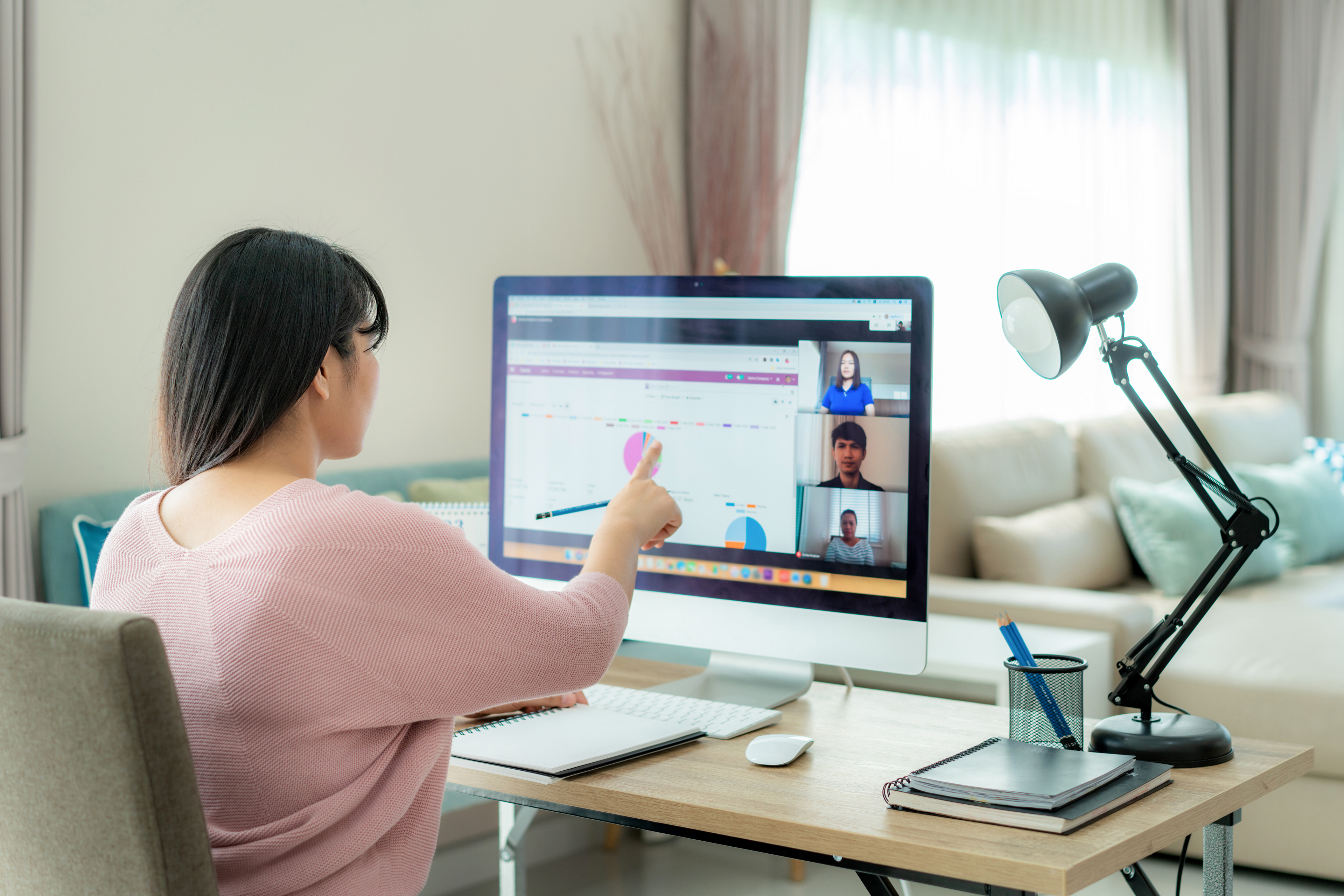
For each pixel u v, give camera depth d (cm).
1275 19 526
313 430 100
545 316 151
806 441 135
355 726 88
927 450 128
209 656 86
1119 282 120
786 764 112
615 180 332
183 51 229
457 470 273
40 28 206
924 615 129
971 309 405
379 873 95
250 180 242
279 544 87
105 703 73
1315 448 476
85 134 214
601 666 102
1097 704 236
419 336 279
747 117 338
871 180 370
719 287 139
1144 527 338
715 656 154
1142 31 491
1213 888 109
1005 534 296
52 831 77
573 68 317
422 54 276
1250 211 539
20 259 194
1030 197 435
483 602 93
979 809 95
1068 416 452
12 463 192
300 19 250
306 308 95
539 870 260
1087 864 85
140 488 222
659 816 103
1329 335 540
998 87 414
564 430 150
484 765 112
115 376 221
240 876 88
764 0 335
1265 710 239
